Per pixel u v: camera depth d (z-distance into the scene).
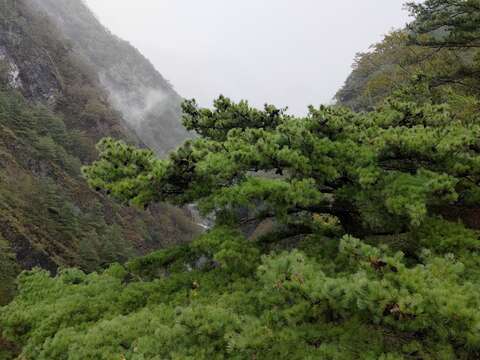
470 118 11.02
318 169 7.16
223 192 6.89
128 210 74.44
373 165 6.81
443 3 13.29
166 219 82.50
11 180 51.81
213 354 4.36
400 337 4.22
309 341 4.52
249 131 8.06
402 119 8.49
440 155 6.58
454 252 5.64
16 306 6.57
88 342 4.89
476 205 7.27
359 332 4.41
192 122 10.72
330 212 8.55
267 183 6.68
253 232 21.38
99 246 49.97
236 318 4.57
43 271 7.68
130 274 8.00
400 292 3.64
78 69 108.94
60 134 75.31
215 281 6.51
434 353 3.74
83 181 69.38
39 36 101.19
